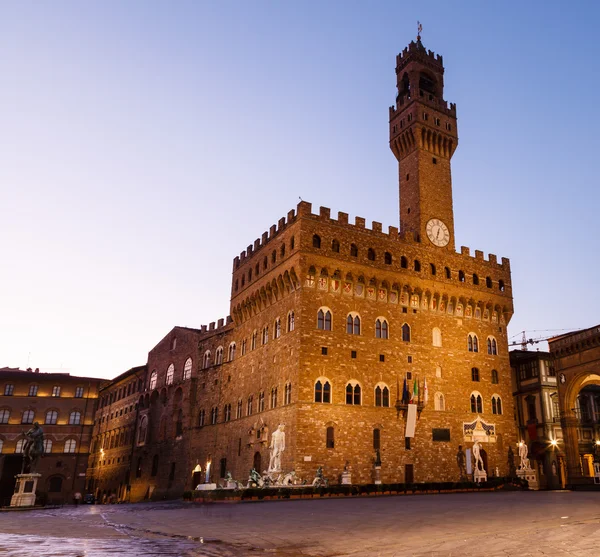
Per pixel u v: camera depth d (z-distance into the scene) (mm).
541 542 20844
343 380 69875
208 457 87875
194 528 29953
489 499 50375
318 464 65062
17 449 124312
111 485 118062
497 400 82250
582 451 95375
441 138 88500
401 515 34625
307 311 70062
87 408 134000
